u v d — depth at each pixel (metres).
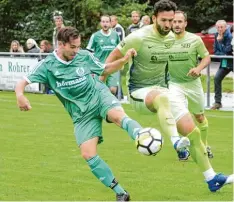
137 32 8.70
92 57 8.15
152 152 7.29
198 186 8.91
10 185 8.90
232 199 8.20
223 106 17.98
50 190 8.66
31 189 8.70
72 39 7.80
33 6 32.69
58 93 8.05
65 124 14.67
